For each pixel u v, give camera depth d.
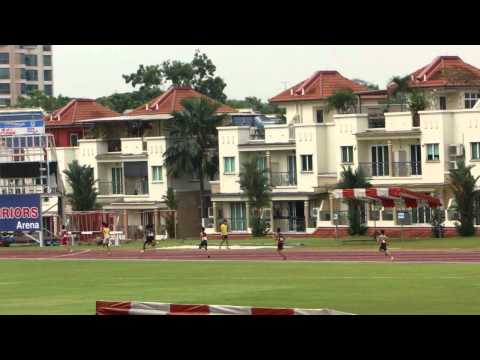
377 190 117.25
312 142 146.50
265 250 113.38
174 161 159.12
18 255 124.00
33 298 70.50
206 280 78.88
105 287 76.44
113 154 165.88
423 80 152.25
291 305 60.91
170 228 155.75
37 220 144.88
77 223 150.25
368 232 136.75
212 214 154.88
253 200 147.12
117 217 153.00
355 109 154.12
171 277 82.81
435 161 135.38
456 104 151.00
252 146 152.25
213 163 159.75
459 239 121.06
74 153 171.50
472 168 133.38
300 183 147.75
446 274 75.88
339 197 119.62
